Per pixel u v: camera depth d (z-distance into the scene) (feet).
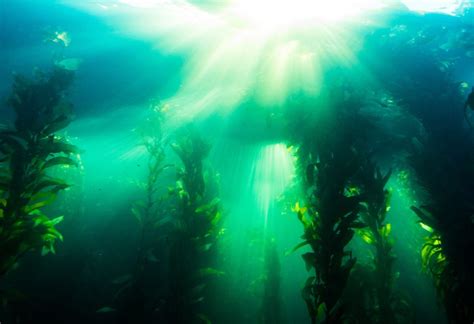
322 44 18.02
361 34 18.10
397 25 17.79
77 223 21.52
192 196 14.53
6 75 35.47
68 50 38.32
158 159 16.63
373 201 12.89
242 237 21.54
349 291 12.84
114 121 39.40
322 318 11.80
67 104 13.55
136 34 39.14
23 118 12.20
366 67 16.11
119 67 39.09
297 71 16.42
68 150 12.46
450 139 12.99
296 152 14.96
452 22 17.25
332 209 10.84
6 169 11.58
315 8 18.69
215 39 34.40
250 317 18.94
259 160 33.99
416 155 13.00
